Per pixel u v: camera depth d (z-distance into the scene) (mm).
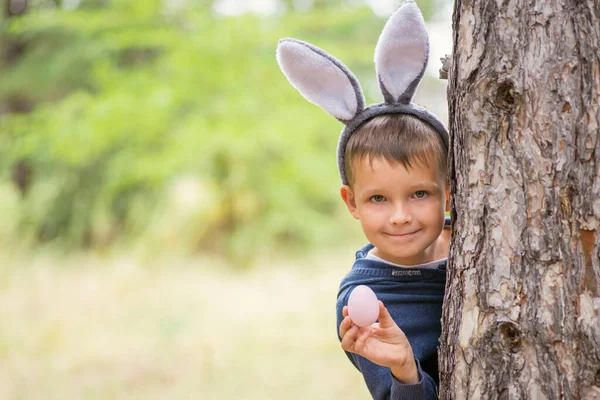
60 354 5848
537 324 1639
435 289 2023
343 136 2045
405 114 1992
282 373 5352
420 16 1977
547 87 1616
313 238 11312
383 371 1957
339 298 2082
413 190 1916
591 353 1584
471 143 1726
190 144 10953
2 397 4926
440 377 1850
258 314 7117
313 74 2037
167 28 11508
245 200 11273
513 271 1670
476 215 1724
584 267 1598
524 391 1658
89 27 11453
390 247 1943
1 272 8523
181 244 10789
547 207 1628
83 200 12086
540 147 1630
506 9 1658
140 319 6875
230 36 11148
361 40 12672
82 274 8883
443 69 2131
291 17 11914
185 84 11234
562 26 1603
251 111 11289
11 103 13086
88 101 11297
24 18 11539
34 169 12898
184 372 5375
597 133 1579
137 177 11289
